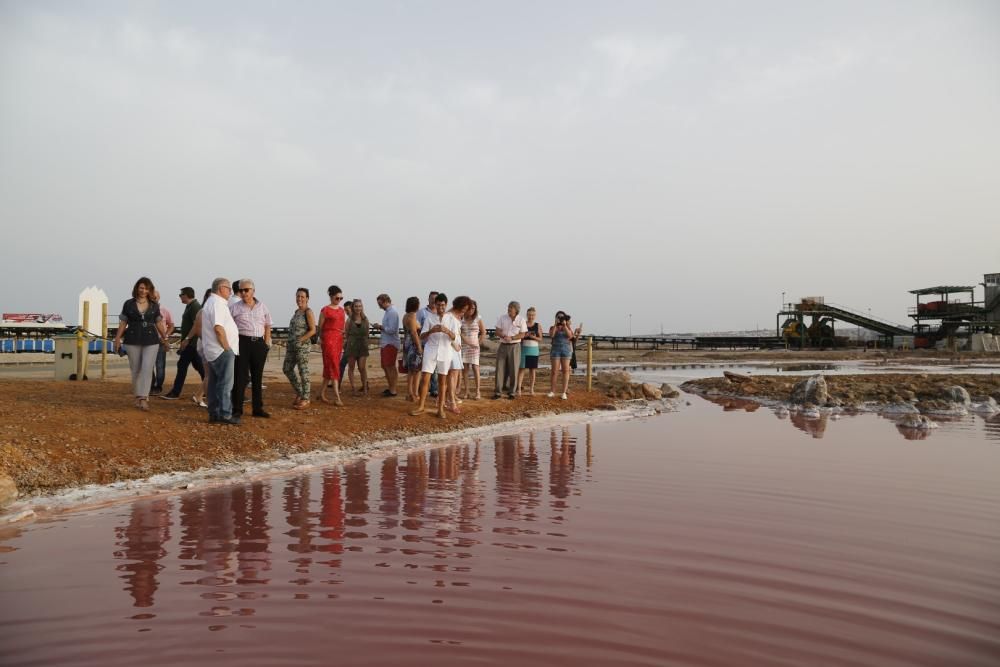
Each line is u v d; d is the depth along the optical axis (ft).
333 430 32.01
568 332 48.78
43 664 9.52
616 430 38.50
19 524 17.63
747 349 209.97
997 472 24.99
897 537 16.35
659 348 216.54
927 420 40.11
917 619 11.36
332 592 12.53
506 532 16.80
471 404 42.63
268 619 11.23
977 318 195.11
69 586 12.83
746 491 21.74
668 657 9.84
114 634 10.58
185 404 33.27
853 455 29.14
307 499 20.74
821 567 14.11
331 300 37.04
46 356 84.02
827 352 185.06
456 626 10.96
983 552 15.14
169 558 14.65
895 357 158.51
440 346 37.27
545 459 28.40
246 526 17.42
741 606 11.92
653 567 14.06
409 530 17.01
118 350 30.19
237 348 29.40
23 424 25.07
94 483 22.08
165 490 21.97
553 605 11.92
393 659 9.74
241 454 26.96
